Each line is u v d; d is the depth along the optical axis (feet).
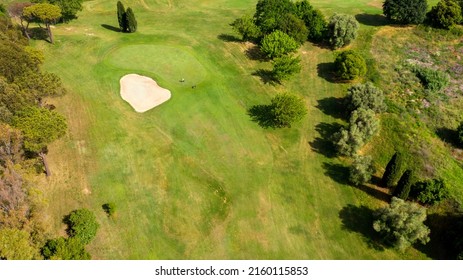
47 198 136.05
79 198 137.08
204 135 165.37
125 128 166.91
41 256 111.96
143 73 198.49
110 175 146.10
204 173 148.87
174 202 137.69
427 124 167.12
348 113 173.99
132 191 140.77
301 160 155.74
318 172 150.71
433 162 151.12
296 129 169.78
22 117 130.72
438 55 207.21
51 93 150.71
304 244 126.72
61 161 150.30
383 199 140.15
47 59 209.77
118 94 185.57
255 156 157.07
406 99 179.52
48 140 130.52
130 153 155.43
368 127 155.84
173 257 121.70
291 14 217.56
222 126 170.19
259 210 136.46
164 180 145.38
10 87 141.08
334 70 201.57
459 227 125.18
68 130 164.14
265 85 194.59
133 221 130.93
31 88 145.89
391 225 122.31
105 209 133.90
